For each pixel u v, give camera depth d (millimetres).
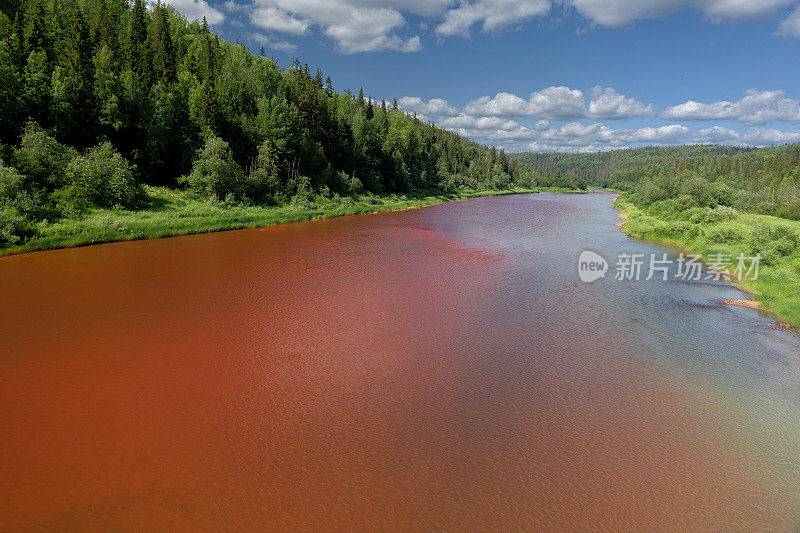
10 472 9961
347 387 14148
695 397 14016
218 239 39062
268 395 13547
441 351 17000
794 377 15492
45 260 28828
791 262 29484
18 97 42625
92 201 40094
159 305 21188
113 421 12000
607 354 17094
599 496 9695
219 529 8570
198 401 13109
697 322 20844
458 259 33656
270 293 23594
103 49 54344
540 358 16609
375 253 34938
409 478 10125
